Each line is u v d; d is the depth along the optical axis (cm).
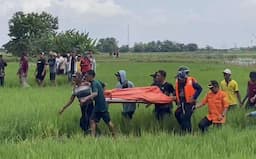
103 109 1570
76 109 1733
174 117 1692
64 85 3144
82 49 6769
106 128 1644
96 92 1562
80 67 2966
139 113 1730
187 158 1025
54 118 1588
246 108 1814
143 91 1694
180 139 1259
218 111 1566
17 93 2339
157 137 1278
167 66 5938
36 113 1634
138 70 5062
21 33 11488
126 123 1667
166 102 1672
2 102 1939
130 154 1059
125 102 1639
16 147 1135
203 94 2359
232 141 1220
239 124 1644
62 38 7019
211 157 1040
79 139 1269
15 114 1623
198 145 1171
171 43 19725
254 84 1800
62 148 1116
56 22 12000
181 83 1612
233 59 10162
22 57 3008
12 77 3562
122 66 5947
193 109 1605
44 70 3098
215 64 6912
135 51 19400
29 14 11644
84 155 1044
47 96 2191
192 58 10769
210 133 1362
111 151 1091
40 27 11550
